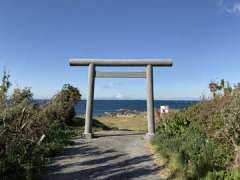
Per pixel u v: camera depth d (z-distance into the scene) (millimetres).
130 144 17547
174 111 21609
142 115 47719
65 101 25812
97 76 20500
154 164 12938
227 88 17625
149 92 20031
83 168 12531
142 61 20109
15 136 12531
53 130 18781
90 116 20422
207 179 9562
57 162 13383
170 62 19938
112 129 27062
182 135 14555
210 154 11039
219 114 13758
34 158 12406
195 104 19156
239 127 11281
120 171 12094
